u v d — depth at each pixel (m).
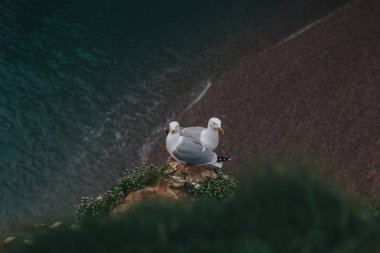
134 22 56.94
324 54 50.84
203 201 12.08
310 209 10.36
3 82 50.72
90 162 45.47
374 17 53.19
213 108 48.50
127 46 54.84
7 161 45.12
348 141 43.16
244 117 47.00
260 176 11.41
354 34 52.09
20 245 11.77
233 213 10.77
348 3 56.31
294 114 46.25
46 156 45.72
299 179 11.12
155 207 11.55
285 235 9.87
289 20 56.09
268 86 49.16
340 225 9.98
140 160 45.62
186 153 23.34
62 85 51.12
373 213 11.45
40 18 56.44
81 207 22.80
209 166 23.92
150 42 55.22
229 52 53.91
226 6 58.03
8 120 47.97
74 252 10.94
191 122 47.91
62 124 48.12
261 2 58.03
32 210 41.50
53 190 43.28
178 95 50.69
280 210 10.45
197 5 58.28
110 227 11.03
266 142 44.66
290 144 43.97
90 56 53.78
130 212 11.63
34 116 48.50
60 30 55.59
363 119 44.62
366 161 40.97
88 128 48.00
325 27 53.97
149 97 50.56
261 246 9.67
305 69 49.88
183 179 22.92
